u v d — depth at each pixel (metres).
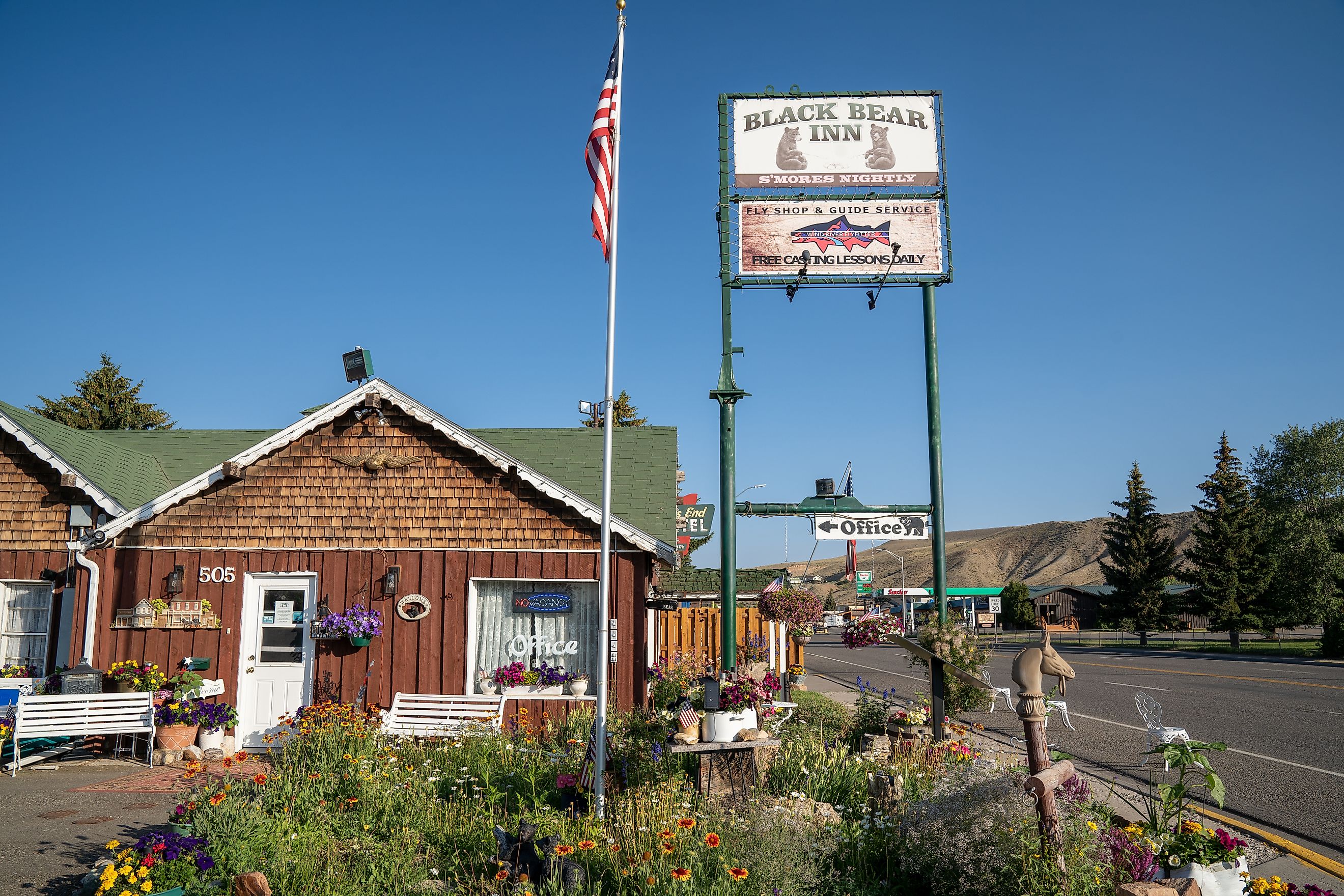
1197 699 18.47
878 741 10.11
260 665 12.74
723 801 7.67
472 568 12.81
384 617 12.77
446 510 12.97
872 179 13.28
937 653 11.30
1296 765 10.98
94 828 7.92
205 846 5.92
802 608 12.10
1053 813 5.34
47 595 13.02
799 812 6.86
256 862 6.03
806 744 9.51
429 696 12.13
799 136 13.40
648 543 12.59
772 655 19.55
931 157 13.35
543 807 7.87
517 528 12.87
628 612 12.67
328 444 13.19
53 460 12.95
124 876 5.56
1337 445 62.34
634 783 7.94
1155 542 59.00
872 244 13.12
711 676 8.61
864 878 5.97
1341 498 59.81
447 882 6.25
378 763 9.08
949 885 5.58
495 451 12.84
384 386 13.06
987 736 13.67
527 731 11.62
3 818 8.31
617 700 12.41
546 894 5.63
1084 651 42.84
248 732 12.55
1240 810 8.75
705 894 5.38
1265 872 6.66
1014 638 60.59
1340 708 16.78
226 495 13.08
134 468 14.80
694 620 19.53
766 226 13.16
